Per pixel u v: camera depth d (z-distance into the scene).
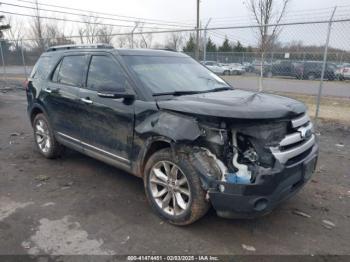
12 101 12.42
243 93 3.94
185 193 3.16
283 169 2.84
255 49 14.38
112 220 3.46
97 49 4.31
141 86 3.60
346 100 12.59
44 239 3.11
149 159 3.42
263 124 2.87
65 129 4.78
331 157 5.62
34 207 3.75
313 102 12.21
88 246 3.00
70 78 4.65
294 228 3.32
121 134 3.73
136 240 3.10
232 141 2.86
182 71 4.29
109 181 4.50
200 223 3.38
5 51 21.67
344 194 4.13
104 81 4.04
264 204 2.84
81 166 5.09
